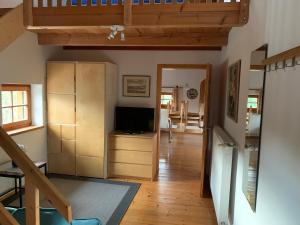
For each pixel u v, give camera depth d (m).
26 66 3.93
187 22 2.47
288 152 1.31
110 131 4.66
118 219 3.21
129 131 4.74
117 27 2.62
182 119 9.09
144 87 4.80
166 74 9.27
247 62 2.32
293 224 1.23
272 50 1.62
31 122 4.41
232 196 2.76
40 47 4.26
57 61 4.39
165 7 2.48
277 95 1.50
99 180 4.43
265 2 1.80
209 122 4.51
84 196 3.82
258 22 1.98
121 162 4.56
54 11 2.63
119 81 4.87
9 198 3.64
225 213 2.71
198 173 4.94
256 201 1.85
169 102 9.14
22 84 3.95
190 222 3.20
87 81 4.33
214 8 2.42
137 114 4.73
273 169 1.53
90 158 4.51
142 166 4.51
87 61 4.68
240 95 2.54
